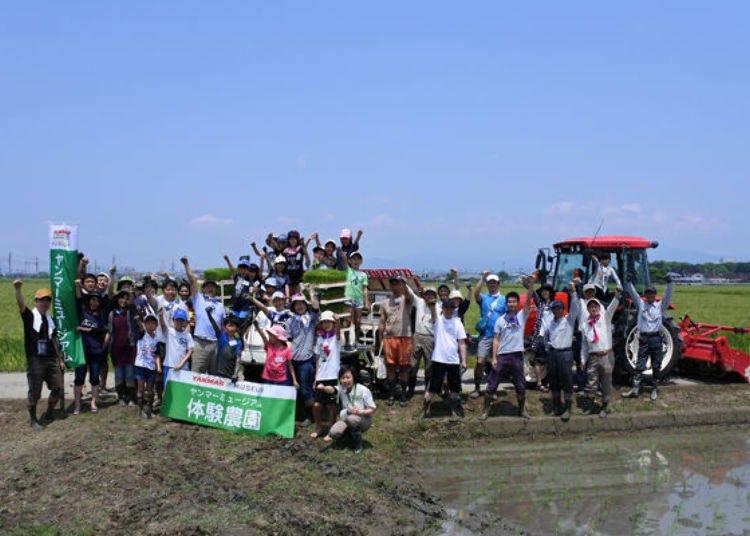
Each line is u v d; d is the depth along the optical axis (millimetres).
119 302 10141
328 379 9297
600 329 10781
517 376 10383
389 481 8031
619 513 7445
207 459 8211
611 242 12781
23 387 12570
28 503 6941
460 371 10359
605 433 10695
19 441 9086
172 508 6707
